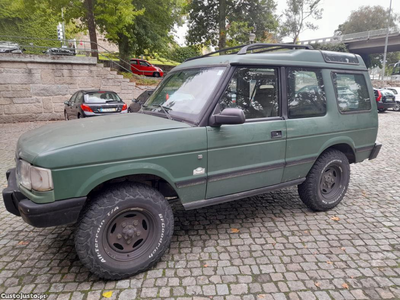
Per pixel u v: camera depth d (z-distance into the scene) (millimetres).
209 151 2920
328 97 3770
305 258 3000
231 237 3428
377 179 5574
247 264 2902
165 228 2789
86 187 2404
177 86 3443
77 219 2479
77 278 2693
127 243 2688
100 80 15453
